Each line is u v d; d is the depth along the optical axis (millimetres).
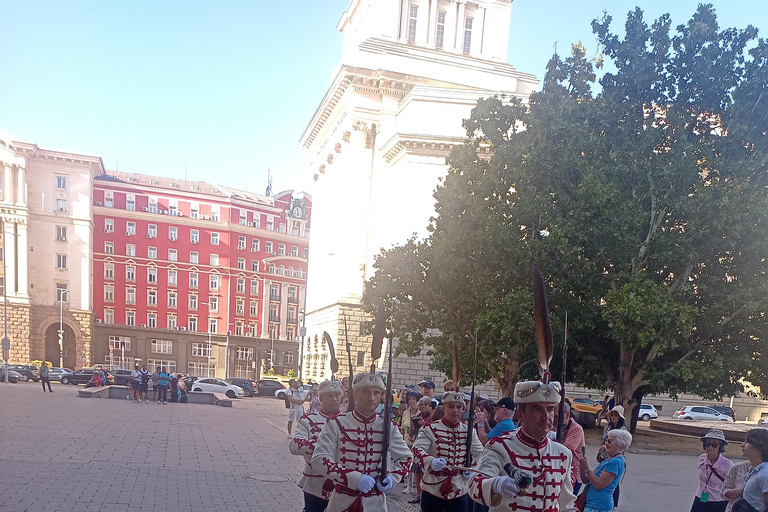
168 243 73125
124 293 71125
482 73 47469
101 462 11648
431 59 46469
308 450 6148
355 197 45312
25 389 35844
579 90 21844
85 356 65188
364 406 5355
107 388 33094
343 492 5172
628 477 13867
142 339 70875
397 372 37625
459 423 6602
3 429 15523
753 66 20297
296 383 18797
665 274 20875
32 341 62906
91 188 67938
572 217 19875
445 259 21203
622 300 18109
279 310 79125
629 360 20578
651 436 24047
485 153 37062
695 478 14227
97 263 70250
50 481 9633
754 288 18391
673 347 18156
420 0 47781
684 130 19922
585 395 37438
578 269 19938
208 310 74188
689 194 20156
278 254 79750
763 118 19750
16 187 62719
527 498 3818
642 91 21312
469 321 21672
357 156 45656
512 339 19766
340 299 43406
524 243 20062
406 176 39812
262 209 79062
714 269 19766
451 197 22125
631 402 20500
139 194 72625
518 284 20359
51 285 64438
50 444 13555
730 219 17984
